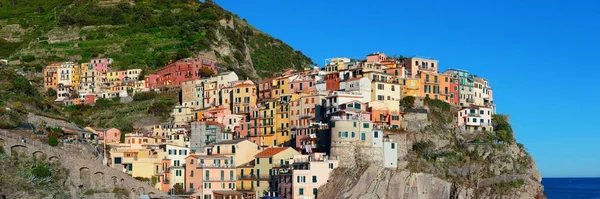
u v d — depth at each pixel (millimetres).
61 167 195375
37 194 177750
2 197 169875
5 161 181125
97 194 198250
